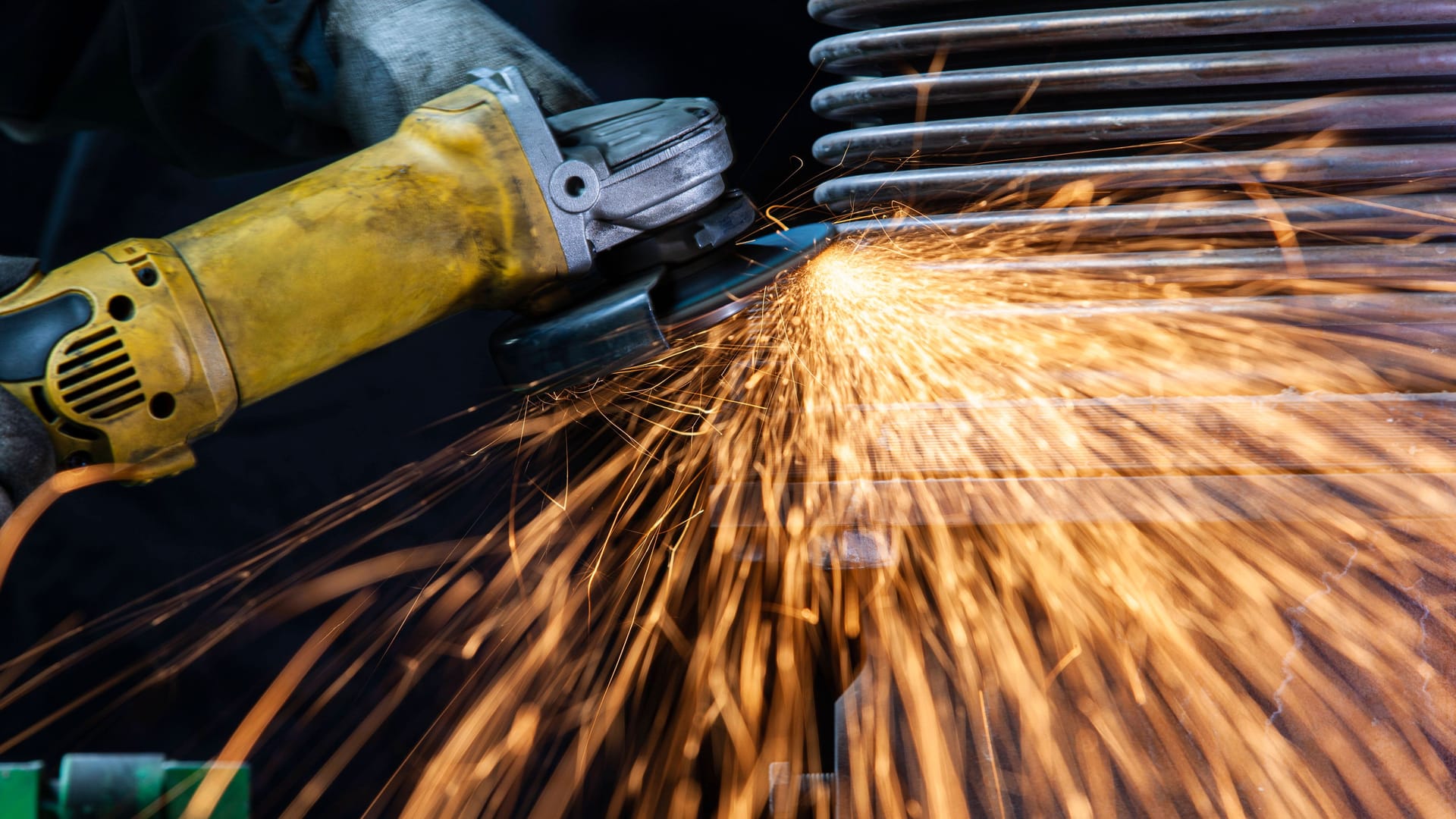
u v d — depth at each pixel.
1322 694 1.04
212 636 2.46
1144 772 1.07
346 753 2.41
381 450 2.48
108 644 2.45
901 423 1.11
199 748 2.45
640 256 1.15
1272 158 1.06
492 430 2.44
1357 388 1.05
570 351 1.11
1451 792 1.01
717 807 1.63
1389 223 1.07
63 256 2.43
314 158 1.61
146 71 1.51
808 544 1.16
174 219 2.44
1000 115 1.18
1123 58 1.11
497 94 1.12
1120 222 1.10
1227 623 1.06
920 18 1.21
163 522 2.46
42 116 1.67
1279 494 1.03
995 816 1.09
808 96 2.31
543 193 1.09
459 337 2.46
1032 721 1.10
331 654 2.43
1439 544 1.03
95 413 0.97
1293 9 1.04
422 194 1.08
